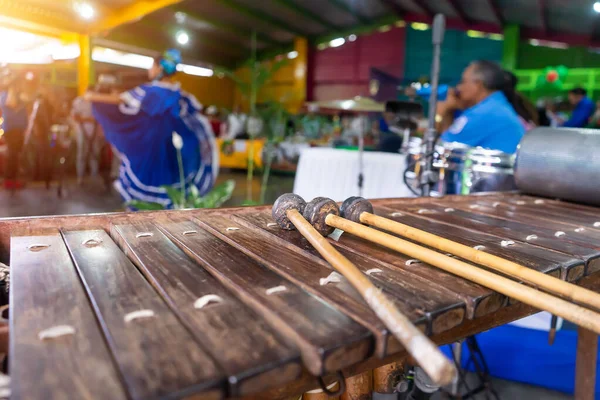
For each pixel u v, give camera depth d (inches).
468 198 82.4
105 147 301.3
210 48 597.6
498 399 85.4
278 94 632.4
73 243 44.1
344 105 164.4
